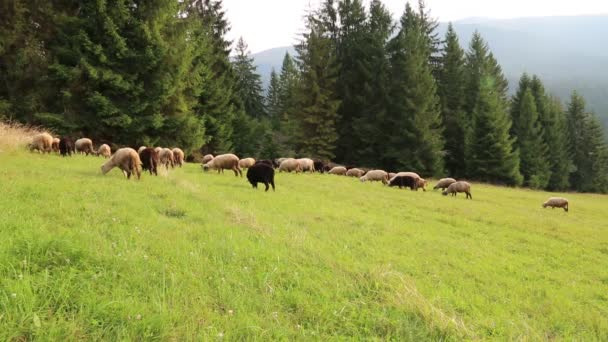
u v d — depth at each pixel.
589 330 5.65
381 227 11.02
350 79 51.06
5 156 14.27
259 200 12.27
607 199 40.28
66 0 27.20
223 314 3.87
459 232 12.45
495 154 47.22
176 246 5.60
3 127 18.78
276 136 58.56
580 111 72.31
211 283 4.56
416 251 8.77
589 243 13.15
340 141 50.38
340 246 8.00
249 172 15.23
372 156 48.72
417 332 4.20
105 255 4.49
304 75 48.25
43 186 8.47
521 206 22.44
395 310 4.66
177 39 29.53
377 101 48.81
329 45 50.19
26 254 4.00
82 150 22.16
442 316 4.53
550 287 7.62
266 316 3.98
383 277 5.74
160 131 29.53
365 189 21.14
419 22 57.16
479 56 61.69
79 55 25.22
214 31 52.66
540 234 13.95
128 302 3.51
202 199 10.12
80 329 3.01
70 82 25.77
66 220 6.02
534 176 53.16
